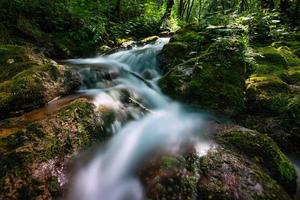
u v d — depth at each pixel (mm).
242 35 8328
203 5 27391
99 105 5043
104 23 11680
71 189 3566
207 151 4184
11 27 8320
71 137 3988
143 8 15750
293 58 7590
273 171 4117
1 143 3637
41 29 9367
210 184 3615
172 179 3607
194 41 8461
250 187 3607
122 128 4836
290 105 5320
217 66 6316
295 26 11039
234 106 5805
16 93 4805
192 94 6094
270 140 4516
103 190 3752
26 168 3334
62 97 5523
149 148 4387
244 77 6406
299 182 4426
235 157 4086
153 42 11320
